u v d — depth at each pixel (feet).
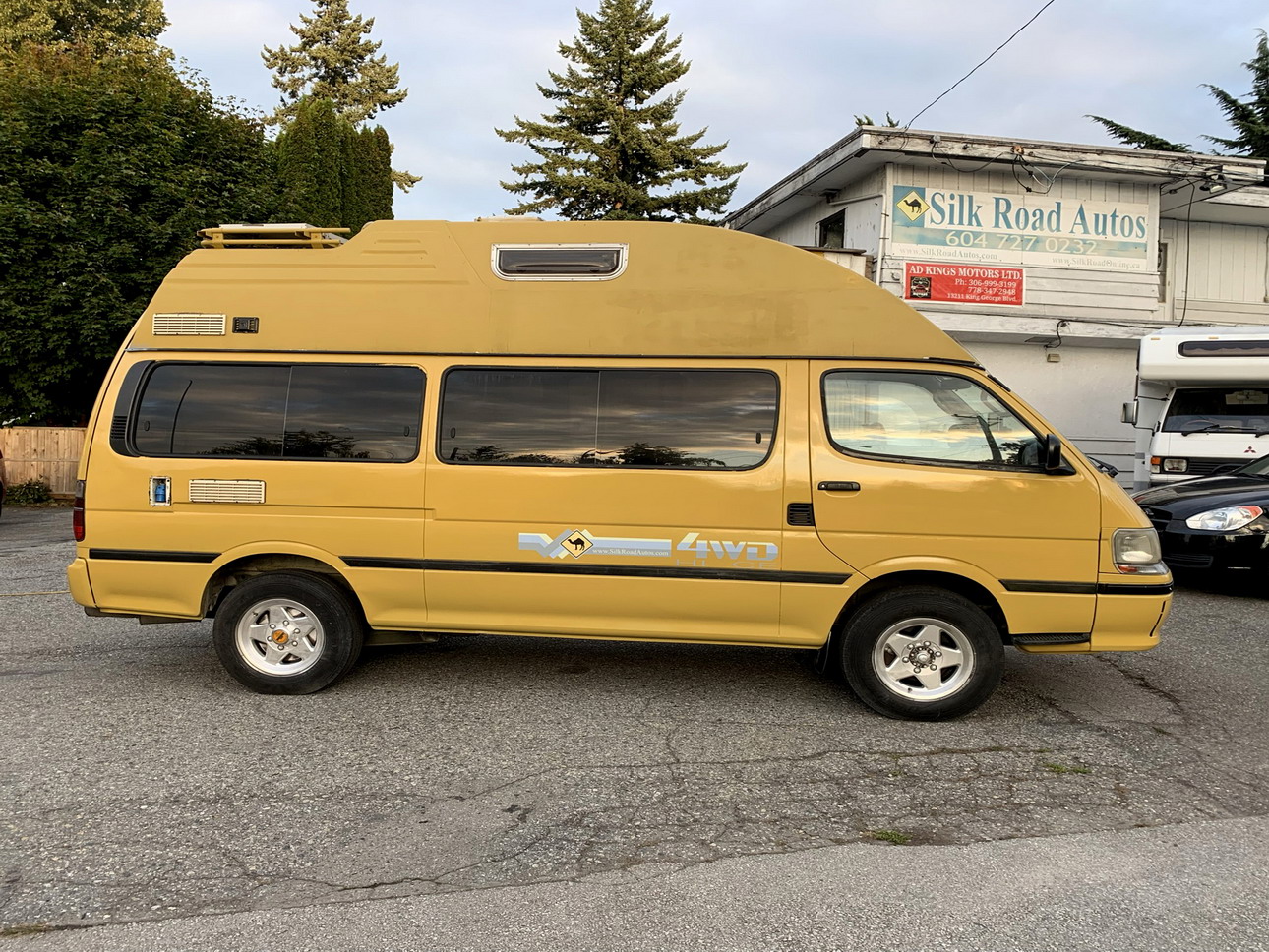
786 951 8.98
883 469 15.55
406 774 13.35
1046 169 46.14
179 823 11.67
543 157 105.50
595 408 16.30
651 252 16.39
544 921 9.48
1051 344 48.47
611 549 16.05
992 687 15.55
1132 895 10.05
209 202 54.08
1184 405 36.42
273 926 9.34
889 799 12.63
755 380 16.07
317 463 16.61
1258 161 45.70
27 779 13.02
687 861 10.81
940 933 9.30
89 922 9.39
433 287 16.78
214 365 17.03
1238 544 25.48
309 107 75.10
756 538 15.75
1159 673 18.98
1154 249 48.24
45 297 49.29
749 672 18.80
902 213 46.47
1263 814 12.18
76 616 23.35
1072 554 15.24
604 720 15.81
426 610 16.67
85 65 62.69
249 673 16.97
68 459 53.26
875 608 15.64
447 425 16.49
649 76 104.94
